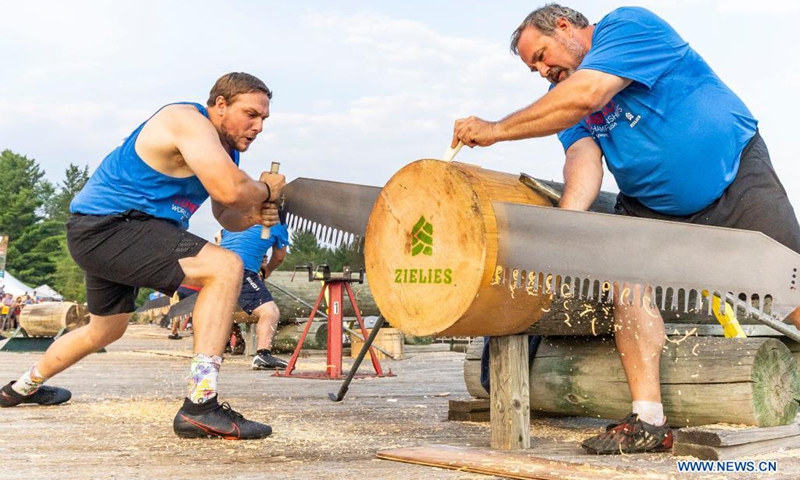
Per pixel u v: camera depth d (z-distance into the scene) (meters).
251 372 7.88
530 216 2.86
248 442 3.46
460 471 2.82
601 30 3.21
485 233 2.82
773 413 3.17
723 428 3.05
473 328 3.01
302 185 3.90
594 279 2.87
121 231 3.72
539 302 3.07
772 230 3.25
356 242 3.70
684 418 3.31
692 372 3.26
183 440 3.50
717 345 3.26
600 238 2.86
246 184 3.65
